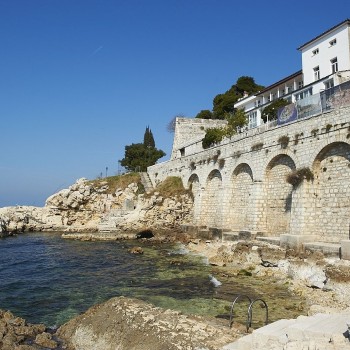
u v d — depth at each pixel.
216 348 10.84
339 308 16.84
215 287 22.61
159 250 41.81
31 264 33.94
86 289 23.50
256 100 63.22
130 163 94.19
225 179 41.53
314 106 28.81
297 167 29.20
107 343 13.20
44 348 14.08
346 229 24.88
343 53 43.28
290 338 9.98
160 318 13.28
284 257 25.94
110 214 59.97
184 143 65.81
